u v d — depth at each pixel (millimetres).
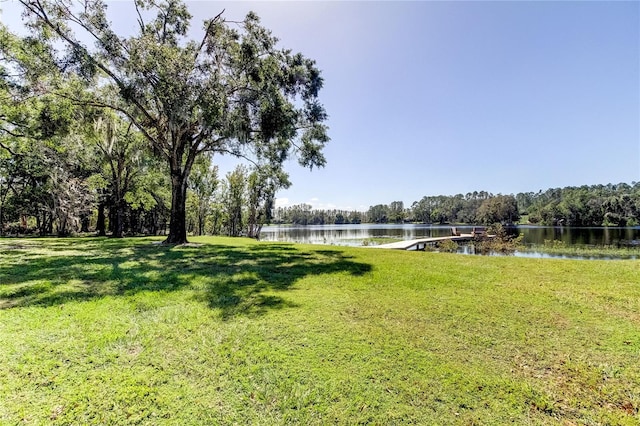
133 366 2570
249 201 33094
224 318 3590
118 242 13055
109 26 9914
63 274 5730
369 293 4664
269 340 3049
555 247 21672
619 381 2449
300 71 11648
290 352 2820
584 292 4688
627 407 2164
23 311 3701
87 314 3643
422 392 2301
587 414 2096
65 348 2818
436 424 1998
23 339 2963
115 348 2850
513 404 2189
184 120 10156
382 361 2697
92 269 6254
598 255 17844
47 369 2479
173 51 9820
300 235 47750
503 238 22859
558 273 6035
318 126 13336
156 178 22234
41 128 11641
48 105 11180
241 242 14039
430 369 2588
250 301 4230
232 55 10922
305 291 4762
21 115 11320
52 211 19547
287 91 11875
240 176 32625
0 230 22734
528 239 30000
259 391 2287
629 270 6250
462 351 2891
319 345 2961
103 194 20016
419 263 7227
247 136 10953
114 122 16719
